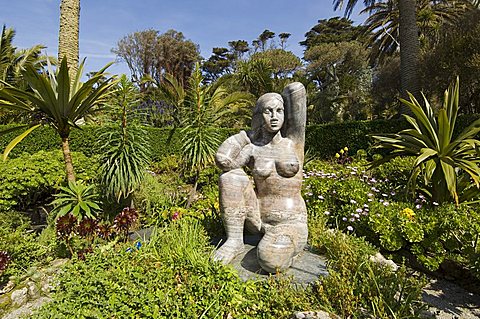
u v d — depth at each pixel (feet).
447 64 35.42
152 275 8.07
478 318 9.55
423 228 11.48
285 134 9.66
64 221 11.16
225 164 9.27
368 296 7.41
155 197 17.34
